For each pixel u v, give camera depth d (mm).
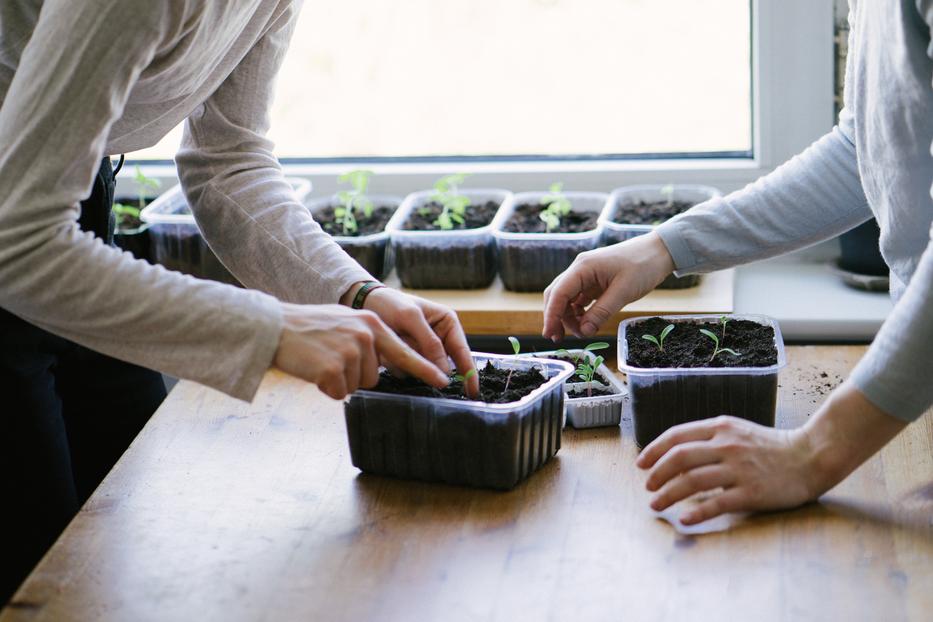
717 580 1129
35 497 1494
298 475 1397
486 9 2033
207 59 1250
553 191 2035
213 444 1485
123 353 1196
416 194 2121
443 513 1293
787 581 1120
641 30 2018
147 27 1084
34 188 1123
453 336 1415
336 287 1409
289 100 2158
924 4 1103
